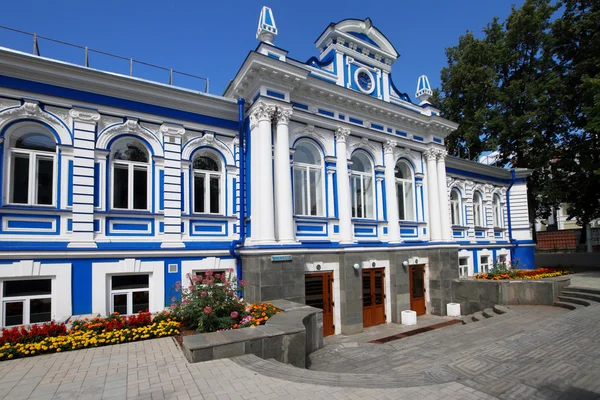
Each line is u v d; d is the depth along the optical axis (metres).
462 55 24.02
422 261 14.74
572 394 4.61
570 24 20.75
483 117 21.70
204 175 11.17
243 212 11.16
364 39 14.48
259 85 10.97
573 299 12.15
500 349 6.57
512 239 21.38
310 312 8.49
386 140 14.25
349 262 12.11
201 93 10.80
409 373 5.53
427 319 13.95
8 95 8.55
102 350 6.80
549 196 20.59
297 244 10.72
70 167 9.15
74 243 8.93
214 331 7.55
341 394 4.70
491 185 20.98
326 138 12.74
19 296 8.38
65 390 5.01
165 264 10.01
